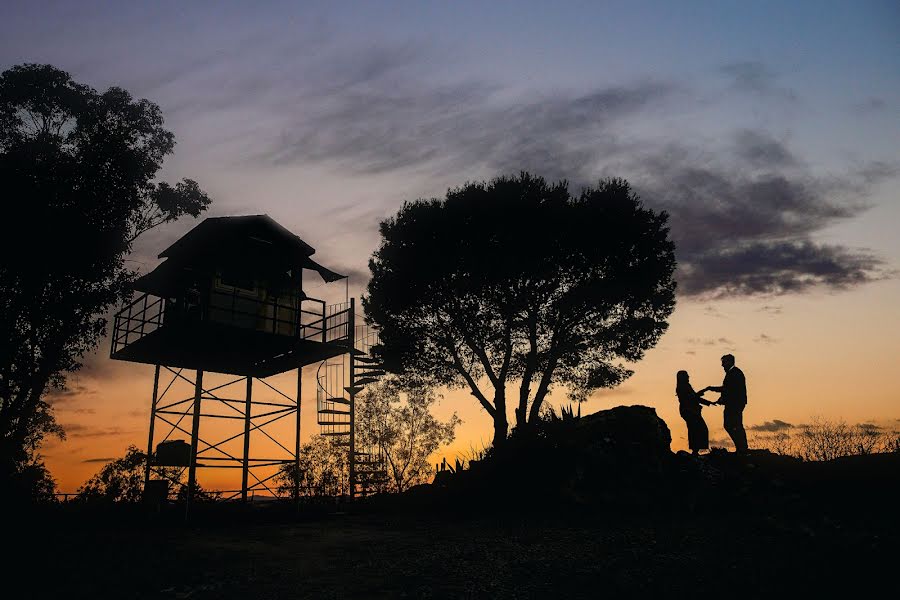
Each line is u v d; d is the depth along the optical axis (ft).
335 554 41.60
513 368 88.89
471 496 64.08
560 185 86.43
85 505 62.44
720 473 53.57
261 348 70.33
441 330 88.22
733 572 30.25
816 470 51.31
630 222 81.15
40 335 71.36
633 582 29.96
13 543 41.04
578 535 42.96
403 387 94.99
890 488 44.01
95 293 74.38
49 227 72.33
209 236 67.72
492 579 32.48
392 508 70.28
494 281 81.05
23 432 67.87
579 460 59.57
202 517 64.03
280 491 80.84
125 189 82.43
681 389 60.39
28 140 79.92
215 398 70.44
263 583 33.37
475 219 82.53
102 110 86.22
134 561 38.50
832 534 36.14
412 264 84.17
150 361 72.95
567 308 81.82
